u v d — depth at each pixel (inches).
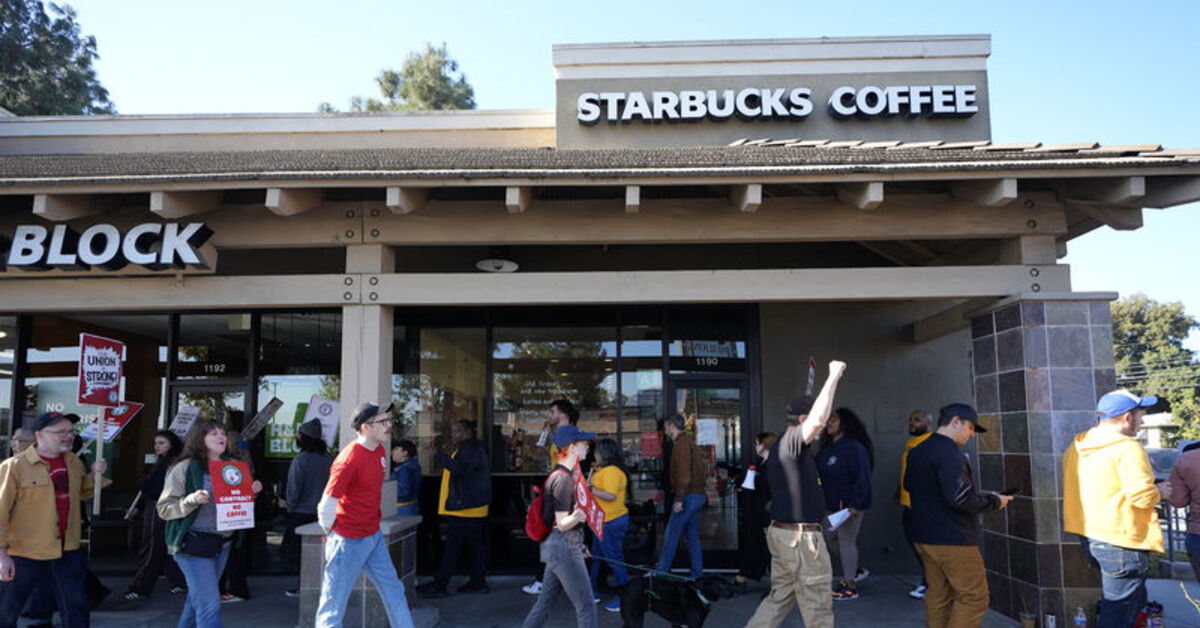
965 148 278.2
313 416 291.9
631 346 351.6
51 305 259.3
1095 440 203.0
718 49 367.2
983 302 271.1
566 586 199.3
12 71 953.5
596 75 369.4
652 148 337.7
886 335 362.3
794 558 200.7
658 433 346.0
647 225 263.0
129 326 348.5
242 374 342.0
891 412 357.7
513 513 340.2
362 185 235.3
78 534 222.4
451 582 318.0
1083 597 234.4
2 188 231.9
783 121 361.1
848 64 364.5
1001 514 258.1
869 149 286.0
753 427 346.9
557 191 266.4
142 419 343.3
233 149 382.0
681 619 204.5
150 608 270.1
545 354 351.6
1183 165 227.6
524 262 364.8
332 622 190.1
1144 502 192.4
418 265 358.0
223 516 202.2
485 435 345.4
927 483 203.6
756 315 353.1
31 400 341.7
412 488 300.5
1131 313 2253.9
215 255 260.1
